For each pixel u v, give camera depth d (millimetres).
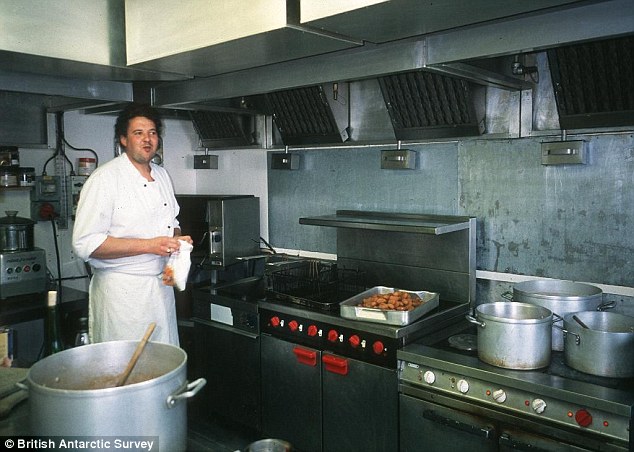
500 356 2021
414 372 2240
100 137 4031
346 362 2508
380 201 3246
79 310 3348
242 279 3424
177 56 2391
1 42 2215
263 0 1983
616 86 2223
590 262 2508
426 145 3014
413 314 2395
